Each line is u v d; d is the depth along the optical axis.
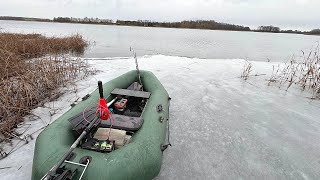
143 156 2.42
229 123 4.35
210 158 3.28
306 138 3.91
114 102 3.91
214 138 3.81
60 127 2.78
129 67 8.53
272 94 6.10
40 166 2.17
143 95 4.14
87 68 7.93
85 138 2.66
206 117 4.57
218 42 23.16
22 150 3.19
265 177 2.95
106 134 2.72
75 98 5.17
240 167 3.12
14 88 4.67
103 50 14.05
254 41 27.17
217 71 8.44
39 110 4.41
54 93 5.28
